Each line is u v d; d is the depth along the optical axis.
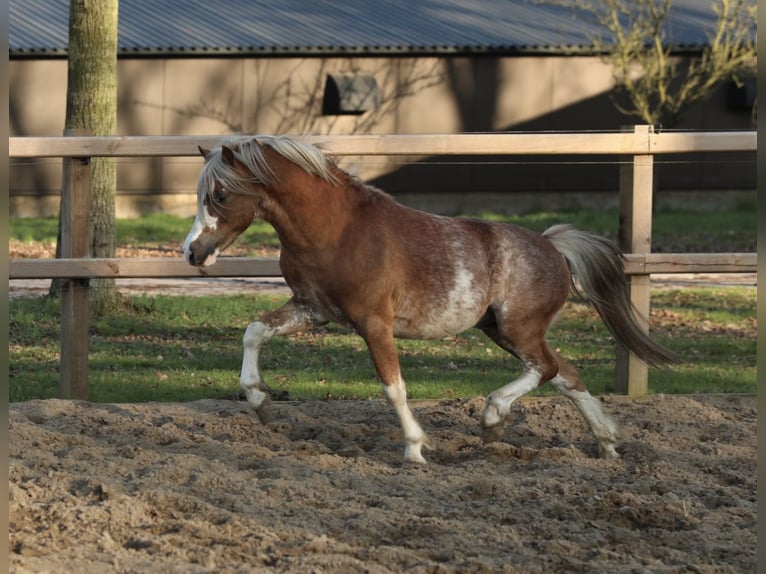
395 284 9.48
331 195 9.34
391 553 7.11
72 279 11.83
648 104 38.25
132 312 18.34
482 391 13.11
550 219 35.75
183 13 38.84
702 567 7.12
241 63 37.09
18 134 35.59
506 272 9.81
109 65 17.41
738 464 9.76
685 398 12.34
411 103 38.25
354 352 15.76
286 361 14.99
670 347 16.42
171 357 15.14
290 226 9.29
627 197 12.21
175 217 35.47
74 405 11.20
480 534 7.64
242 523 7.58
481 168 38.31
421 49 37.50
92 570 6.71
